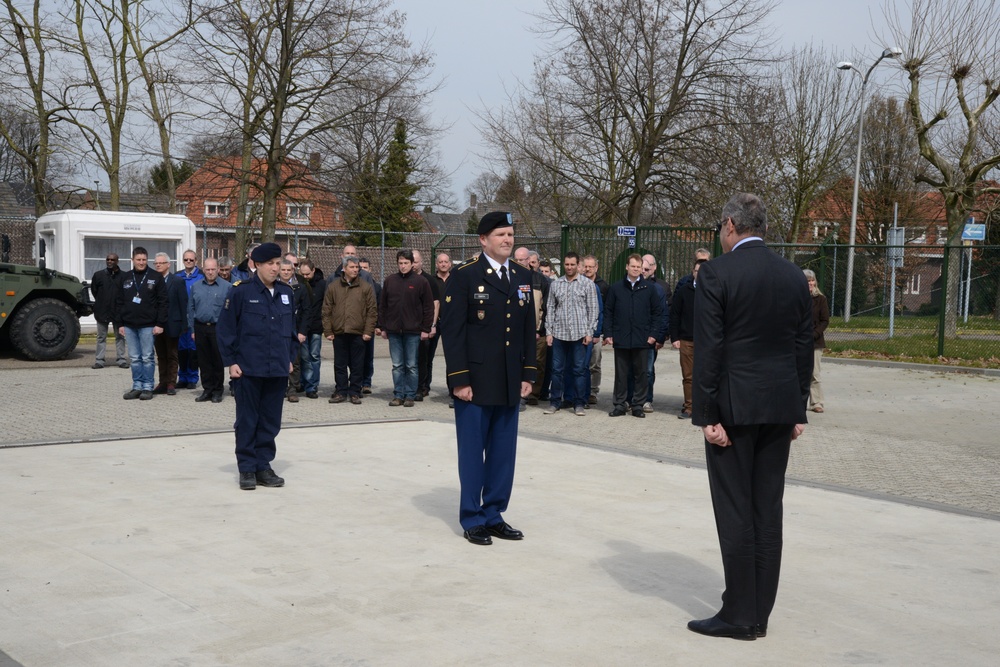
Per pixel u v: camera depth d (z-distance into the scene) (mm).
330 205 25031
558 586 4773
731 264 4090
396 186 26078
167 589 4602
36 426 9539
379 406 11555
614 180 25469
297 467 7656
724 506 4141
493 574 4945
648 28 23828
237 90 23000
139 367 11711
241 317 6762
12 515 5926
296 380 12164
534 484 7184
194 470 7445
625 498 6746
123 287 11688
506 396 5578
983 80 22438
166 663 3717
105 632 4039
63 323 16109
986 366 17562
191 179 25812
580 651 3920
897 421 11469
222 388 11664
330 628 4125
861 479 7879
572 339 11164
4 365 15484
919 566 5289
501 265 5711
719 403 4074
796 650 3996
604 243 18672
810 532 6004
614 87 23859
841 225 38000
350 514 6133
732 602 4117
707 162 23625
